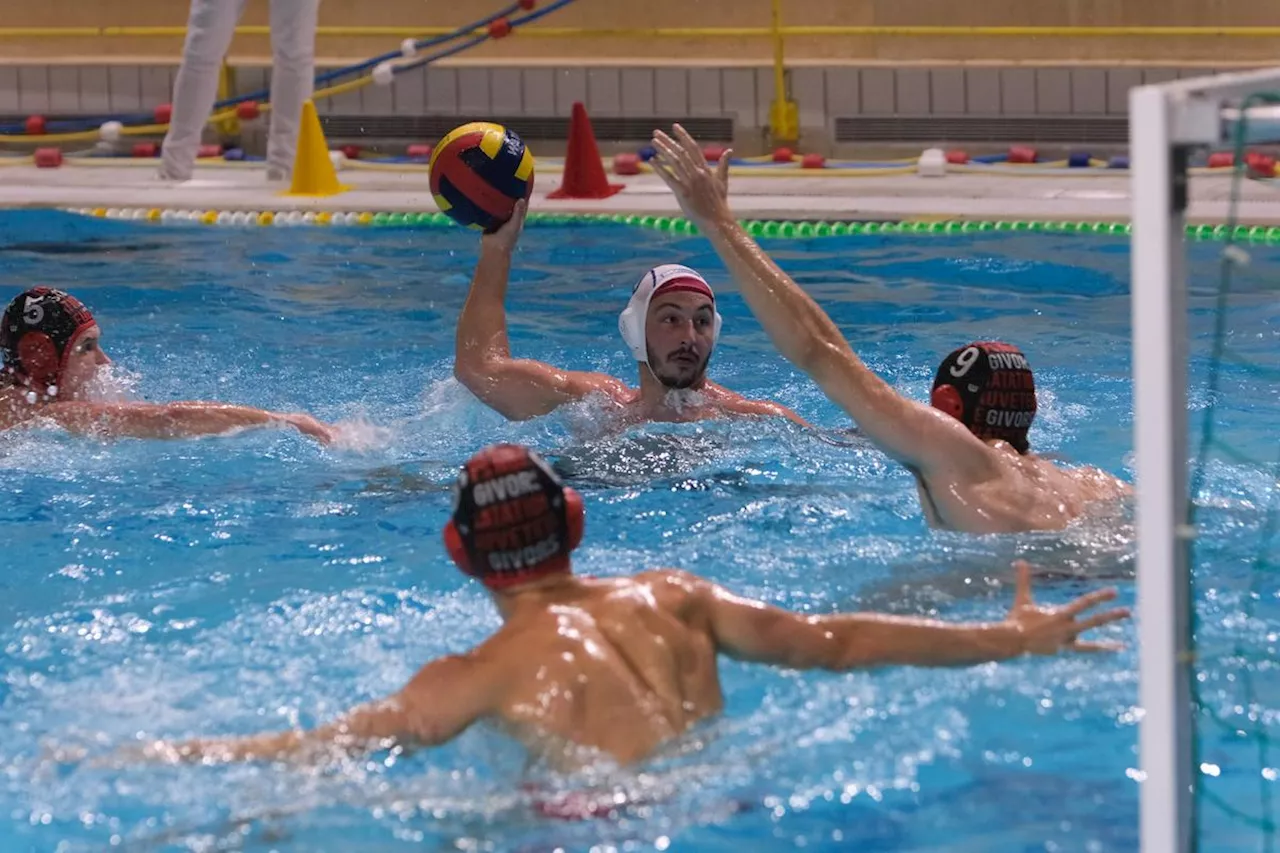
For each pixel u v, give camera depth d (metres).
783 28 19.95
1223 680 5.22
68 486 7.86
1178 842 3.51
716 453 8.14
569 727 4.54
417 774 4.57
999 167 18.83
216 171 19.52
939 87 20.00
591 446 8.29
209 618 6.08
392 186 18.22
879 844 4.23
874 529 6.93
